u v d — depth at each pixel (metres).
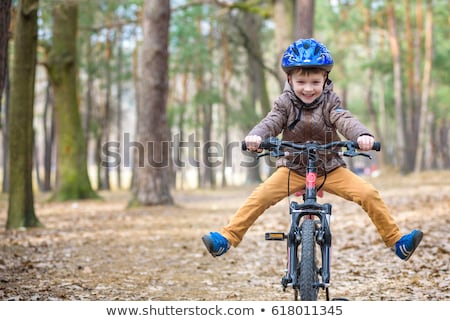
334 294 8.58
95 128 46.72
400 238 6.05
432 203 19.59
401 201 21.58
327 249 5.80
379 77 52.81
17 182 16.33
